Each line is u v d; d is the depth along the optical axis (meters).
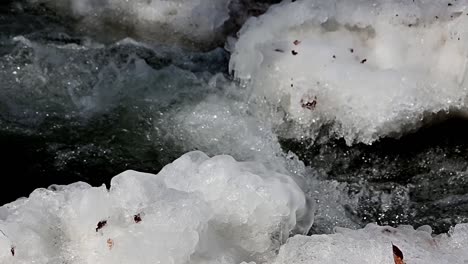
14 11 5.05
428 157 3.94
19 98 4.27
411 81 3.86
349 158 3.96
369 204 3.72
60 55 4.62
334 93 3.93
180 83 4.45
